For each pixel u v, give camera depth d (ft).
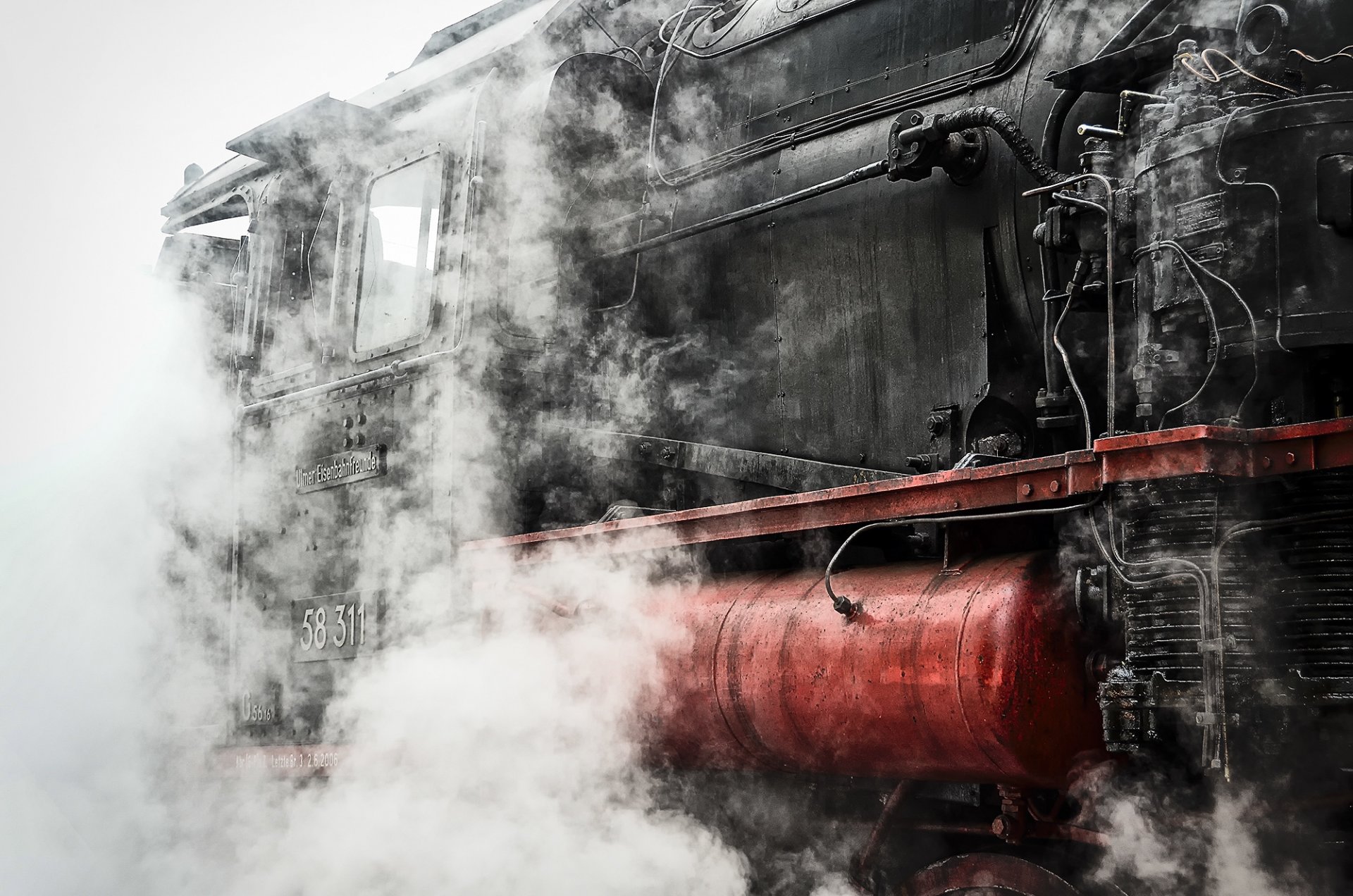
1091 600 8.48
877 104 12.05
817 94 12.76
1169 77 8.89
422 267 13.83
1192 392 8.30
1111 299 8.69
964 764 8.74
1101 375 10.00
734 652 10.19
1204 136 8.14
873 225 11.73
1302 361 7.91
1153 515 8.20
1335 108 7.78
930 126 10.68
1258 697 7.68
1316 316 7.71
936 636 8.70
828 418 12.07
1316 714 7.70
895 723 8.97
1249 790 8.02
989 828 9.48
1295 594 7.84
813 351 12.24
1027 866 9.03
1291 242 7.79
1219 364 8.06
